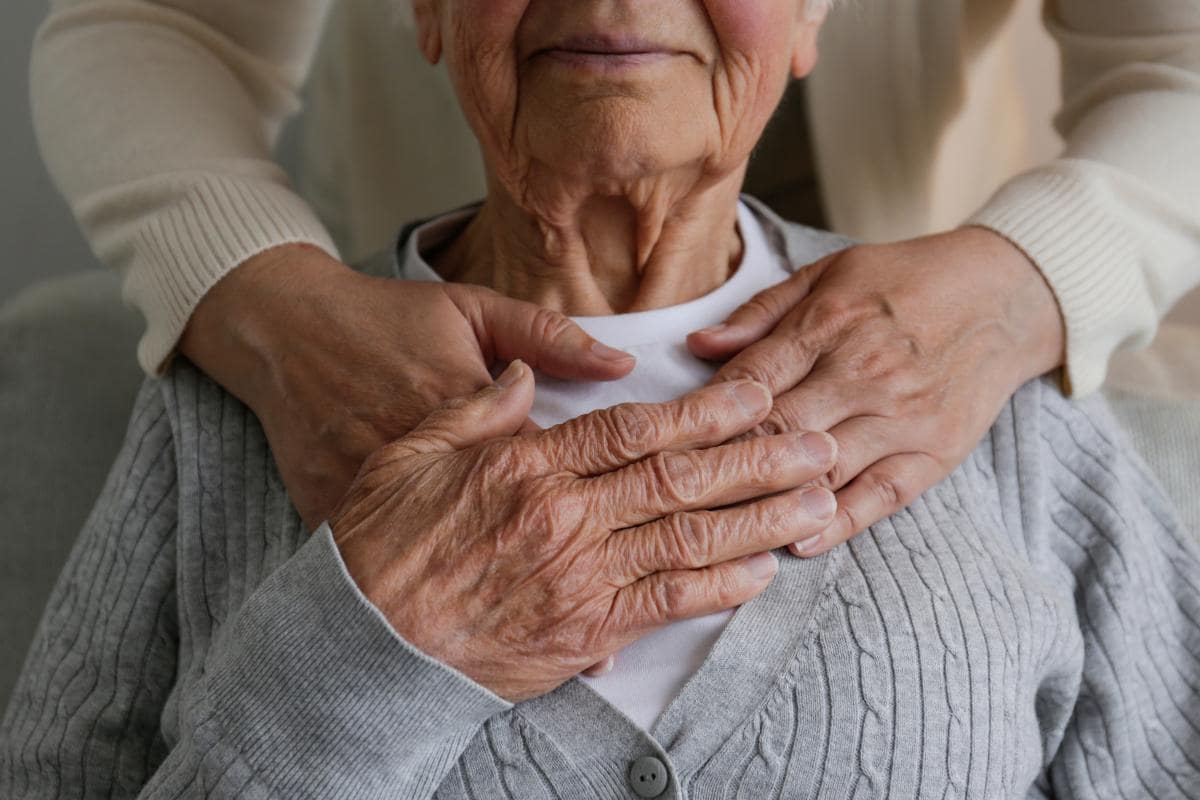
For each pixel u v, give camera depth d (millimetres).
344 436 1048
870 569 1027
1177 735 1220
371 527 935
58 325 1539
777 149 1758
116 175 1299
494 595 912
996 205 1233
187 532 1138
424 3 1146
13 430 1490
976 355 1110
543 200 1096
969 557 1062
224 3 1433
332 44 1858
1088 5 1422
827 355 1072
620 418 960
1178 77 1344
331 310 1113
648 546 932
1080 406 1231
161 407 1207
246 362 1138
